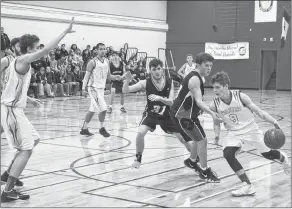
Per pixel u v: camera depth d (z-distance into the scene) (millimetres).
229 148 4629
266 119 4508
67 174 5406
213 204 4238
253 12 23250
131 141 7820
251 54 23406
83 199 4387
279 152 4703
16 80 4234
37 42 4355
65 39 18297
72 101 15445
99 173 5469
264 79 23562
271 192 4660
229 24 23953
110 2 20453
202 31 24641
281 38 22016
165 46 25328
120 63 12086
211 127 9688
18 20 16297
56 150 6938
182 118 4984
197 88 4758
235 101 4523
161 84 5309
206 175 5102
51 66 16703
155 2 23969
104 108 7891
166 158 6402
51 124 9875
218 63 24219
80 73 17625
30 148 4344
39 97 16219
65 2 18031
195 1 24672
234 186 4914
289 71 22234
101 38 20047
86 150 6961
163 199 4398
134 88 5391
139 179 5195
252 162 6102
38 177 5250
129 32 21938
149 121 5434
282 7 22438
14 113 4277
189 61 12719
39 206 4156
